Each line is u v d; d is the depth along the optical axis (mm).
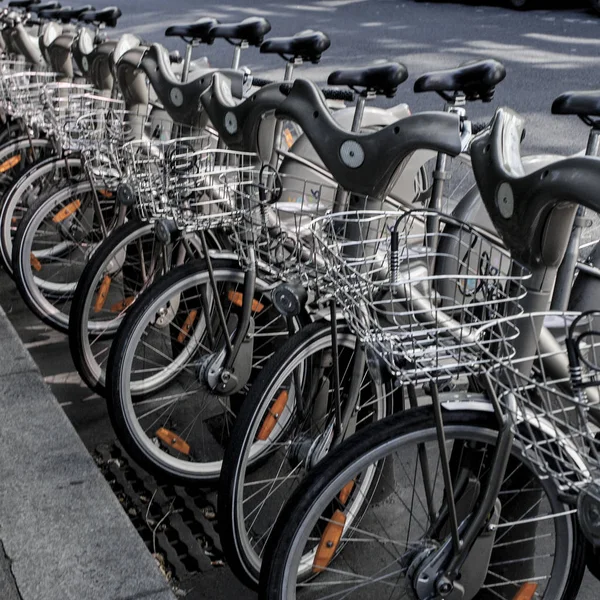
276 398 2428
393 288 1843
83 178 3633
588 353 2148
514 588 2084
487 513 1795
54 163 3828
